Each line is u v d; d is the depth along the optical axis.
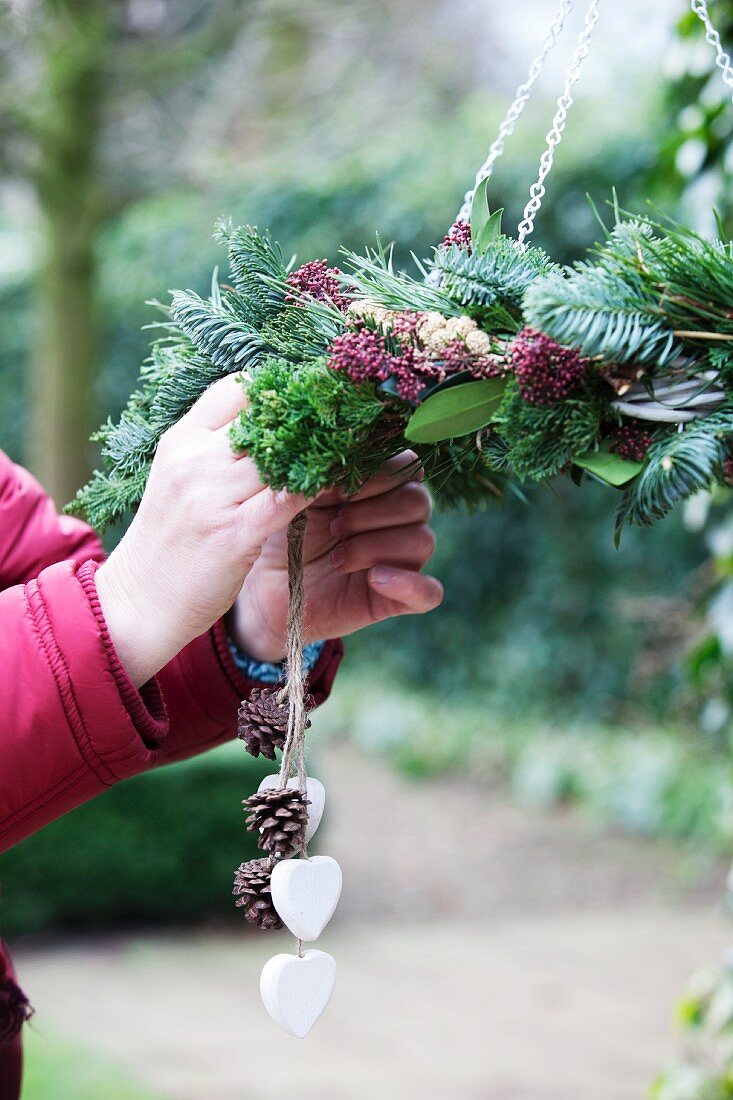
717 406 0.85
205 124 5.50
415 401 0.85
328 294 0.97
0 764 0.87
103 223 5.61
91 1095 2.82
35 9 4.40
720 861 5.23
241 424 0.85
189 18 5.09
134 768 0.91
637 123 6.06
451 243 0.98
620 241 0.89
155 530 0.89
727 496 2.21
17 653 0.88
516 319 0.89
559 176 6.26
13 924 4.48
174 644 0.91
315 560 1.18
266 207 7.64
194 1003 3.75
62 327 5.67
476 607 7.39
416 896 5.04
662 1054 3.29
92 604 0.89
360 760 7.46
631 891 5.03
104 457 1.07
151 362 1.09
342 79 5.87
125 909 4.66
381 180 7.19
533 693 7.02
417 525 1.15
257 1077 3.11
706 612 2.64
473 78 8.18
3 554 1.23
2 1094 1.15
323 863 0.87
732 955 2.14
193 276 7.89
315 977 0.86
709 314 0.84
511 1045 3.38
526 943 4.40
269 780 0.90
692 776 5.79
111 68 4.95
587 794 6.21
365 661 8.23
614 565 6.52
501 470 0.95
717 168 2.08
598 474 0.84
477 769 6.95
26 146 5.34
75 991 3.86
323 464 0.83
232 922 4.72
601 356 0.82
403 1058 3.28
